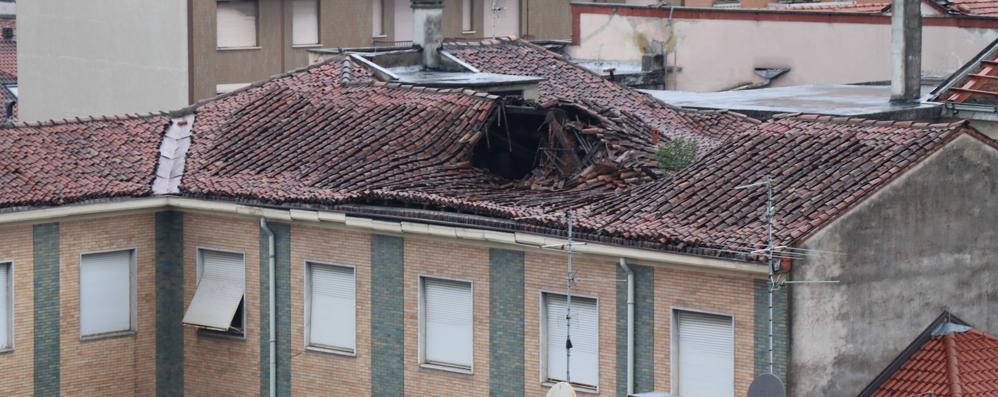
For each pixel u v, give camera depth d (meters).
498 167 104.31
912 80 111.06
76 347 101.62
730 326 85.25
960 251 89.06
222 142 107.12
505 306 92.38
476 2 194.38
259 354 101.38
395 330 96.44
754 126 97.69
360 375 98.00
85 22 173.38
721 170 91.06
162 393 104.62
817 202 85.38
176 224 103.88
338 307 98.75
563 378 90.94
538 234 89.75
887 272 86.38
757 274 83.31
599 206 90.88
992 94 107.44
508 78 116.50
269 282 100.44
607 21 153.00
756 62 144.50
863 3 157.62
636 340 88.06
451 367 94.88
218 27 171.88
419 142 103.44
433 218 93.69
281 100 110.56
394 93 108.56
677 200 89.31
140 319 103.44
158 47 170.00
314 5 178.88
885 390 86.44
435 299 95.12
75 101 174.62
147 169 104.94
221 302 102.12
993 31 133.00
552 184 99.75
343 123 106.44
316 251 98.81
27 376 100.19
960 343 87.81
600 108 104.50
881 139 89.38
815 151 90.12
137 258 103.12
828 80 141.00
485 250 92.81
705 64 147.00
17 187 100.19
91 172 103.50
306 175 101.19
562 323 90.81
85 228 101.25
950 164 88.31
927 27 135.62
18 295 99.50
